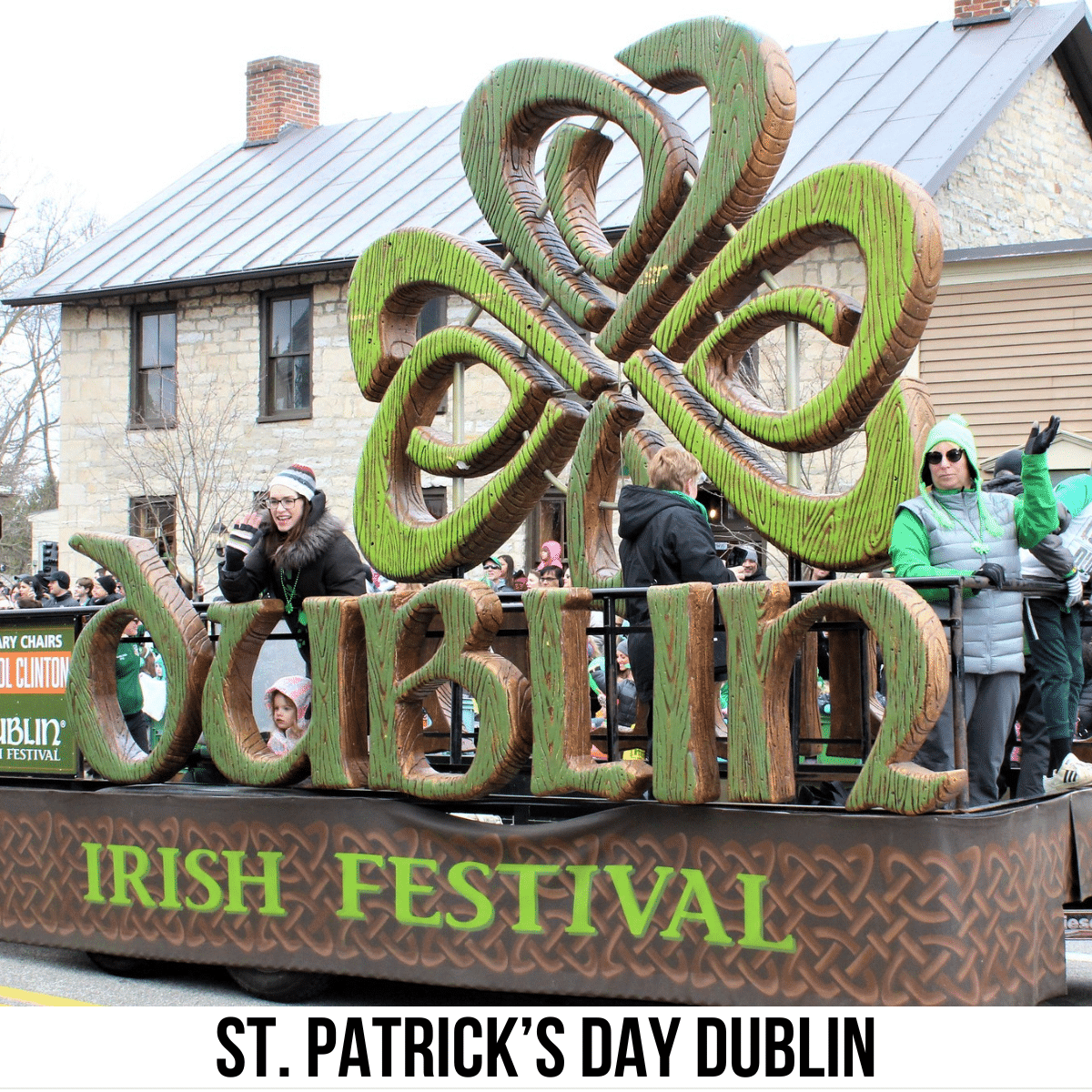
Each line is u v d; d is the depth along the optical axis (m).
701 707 4.84
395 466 6.43
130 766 6.21
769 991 4.65
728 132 5.51
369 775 5.55
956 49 18.16
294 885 5.68
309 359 19.81
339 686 5.64
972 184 16.94
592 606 5.21
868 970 4.48
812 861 4.59
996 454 15.31
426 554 6.19
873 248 5.16
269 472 19.91
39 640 6.62
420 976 5.34
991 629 5.05
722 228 5.61
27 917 6.44
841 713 6.05
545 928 5.10
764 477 5.59
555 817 5.39
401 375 6.37
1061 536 5.77
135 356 21.22
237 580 6.12
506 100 6.25
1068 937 7.09
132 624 8.30
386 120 23.56
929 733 4.80
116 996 5.98
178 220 22.36
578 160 6.11
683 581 5.52
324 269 19.38
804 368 14.55
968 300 15.45
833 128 17.16
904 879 4.44
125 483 21.11
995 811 4.67
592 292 6.06
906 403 5.24
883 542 5.26
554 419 5.86
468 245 6.27
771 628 4.74
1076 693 5.97
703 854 4.80
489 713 5.21
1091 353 14.92
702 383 5.69
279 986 5.78
